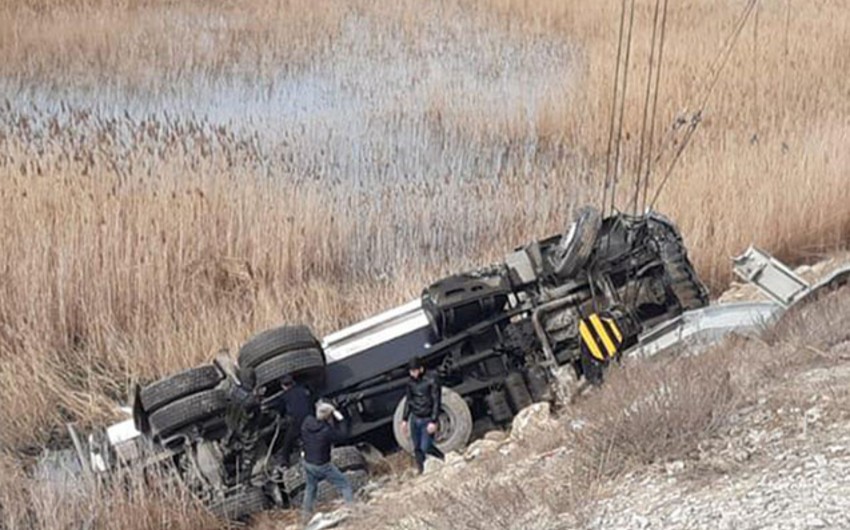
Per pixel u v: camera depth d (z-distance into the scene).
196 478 44.12
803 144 76.31
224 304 60.91
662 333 47.09
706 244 64.31
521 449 39.62
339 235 67.44
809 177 69.25
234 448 44.59
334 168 83.06
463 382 48.25
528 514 30.88
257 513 43.53
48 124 90.31
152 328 58.53
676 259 49.12
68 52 119.25
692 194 69.00
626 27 122.69
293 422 43.91
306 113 98.38
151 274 59.97
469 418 46.03
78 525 41.47
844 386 34.88
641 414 33.78
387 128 93.56
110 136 85.25
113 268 59.38
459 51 123.12
